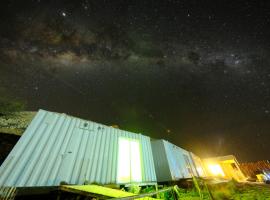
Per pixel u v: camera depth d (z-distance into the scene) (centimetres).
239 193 1305
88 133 954
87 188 623
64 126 873
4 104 1157
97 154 921
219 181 1667
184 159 1912
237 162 3025
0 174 599
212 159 2811
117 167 974
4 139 922
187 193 1215
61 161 766
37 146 732
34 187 641
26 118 1198
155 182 1141
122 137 1138
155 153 1555
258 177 2773
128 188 974
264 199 1048
